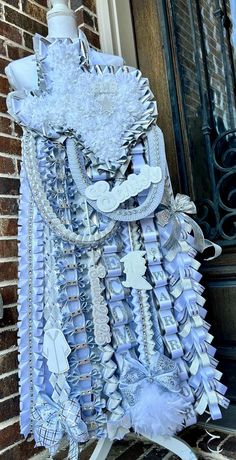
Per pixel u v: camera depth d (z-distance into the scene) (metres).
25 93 0.97
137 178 0.94
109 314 0.96
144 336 0.96
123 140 0.96
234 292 1.34
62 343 0.94
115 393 0.95
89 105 0.94
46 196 0.95
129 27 1.53
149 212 0.95
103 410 0.96
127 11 1.53
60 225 0.94
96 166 0.96
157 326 0.98
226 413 1.29
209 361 0.99
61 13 1.03
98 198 0.94
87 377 0.96
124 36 1.52
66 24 1.03
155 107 1.00
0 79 1.25
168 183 1.00
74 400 0.93
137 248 0.99
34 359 0.99
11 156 1.27
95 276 0.96
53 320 0.96
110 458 1.17
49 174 0.96
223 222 1.35
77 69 0.95
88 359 0.96
